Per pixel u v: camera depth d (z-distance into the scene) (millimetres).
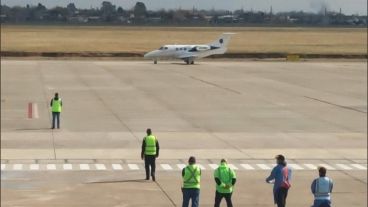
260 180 38125
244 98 93938
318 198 23797
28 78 122562
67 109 78312
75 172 40188
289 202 32156
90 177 38562
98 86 108938
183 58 179625
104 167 42094
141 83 115375
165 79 124750
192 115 74375
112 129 62219
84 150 49469
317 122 70000
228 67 164500
